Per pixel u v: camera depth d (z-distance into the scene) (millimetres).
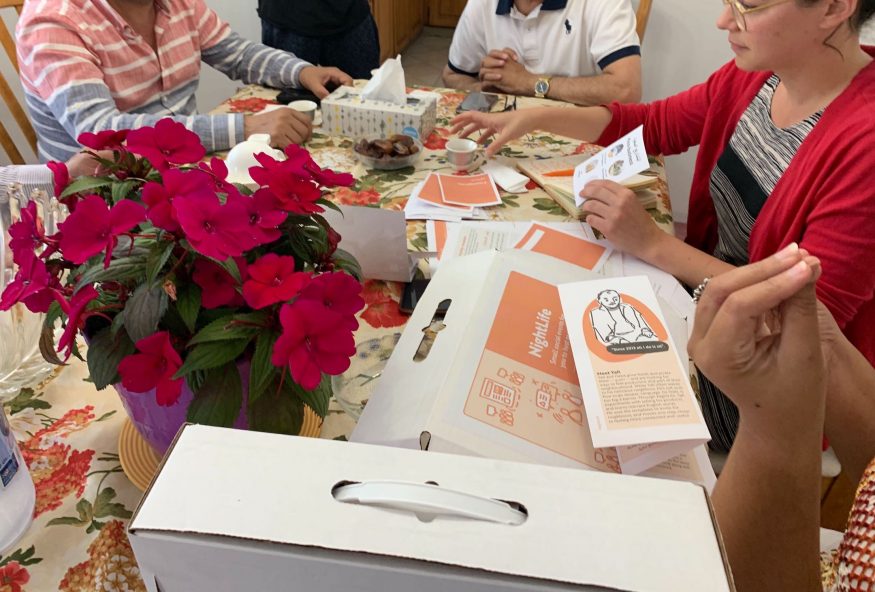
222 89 2945
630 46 1864
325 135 1472
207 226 516
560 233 1106
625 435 580
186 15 1706
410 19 4586
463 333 671
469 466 376
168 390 515
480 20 2029
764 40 978
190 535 328
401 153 1322
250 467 367
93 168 988
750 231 1165
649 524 346
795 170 1021
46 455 671
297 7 2141
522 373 638
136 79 1585
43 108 1523
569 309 712
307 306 513
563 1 1891
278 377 561
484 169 1339
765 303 452
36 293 554
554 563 324
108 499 625
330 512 343
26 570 562
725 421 996
